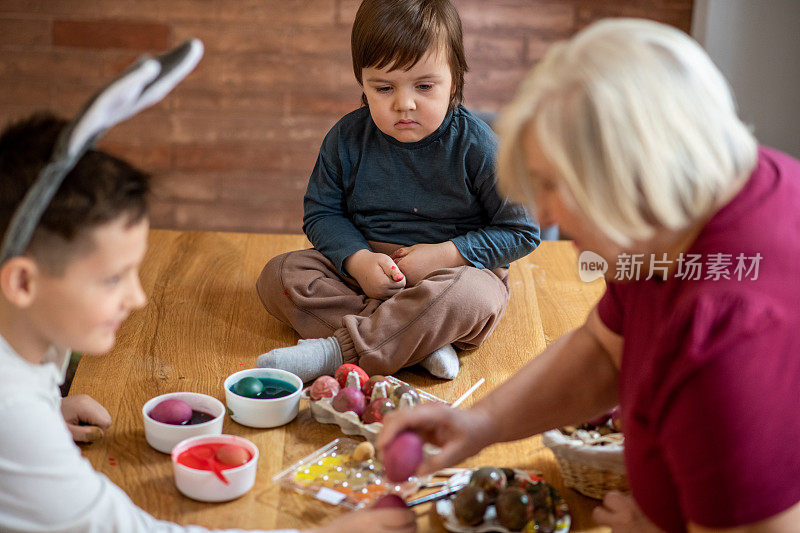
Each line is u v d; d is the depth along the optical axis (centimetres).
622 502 120
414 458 119
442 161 199
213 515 132
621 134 86
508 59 338
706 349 90
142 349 181
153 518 120
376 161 203
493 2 334
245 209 347
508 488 128
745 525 92
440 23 185
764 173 97
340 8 333
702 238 95
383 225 205
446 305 174
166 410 149
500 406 127
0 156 110
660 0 333
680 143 87
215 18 333
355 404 155
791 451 91
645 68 88
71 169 108
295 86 339
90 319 112
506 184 99
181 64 106
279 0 331
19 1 329
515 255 197
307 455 150
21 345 114
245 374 165
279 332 192
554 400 128
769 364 89
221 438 142
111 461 144
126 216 110
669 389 94
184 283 209
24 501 108
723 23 311
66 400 151
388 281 188
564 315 201
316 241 204
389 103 190
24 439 107
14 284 107
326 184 207
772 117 318
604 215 89
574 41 94
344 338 176
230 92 339
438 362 175
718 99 90
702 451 91
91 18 332
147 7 332
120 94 99
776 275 92
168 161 343
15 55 334
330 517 133
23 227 103
